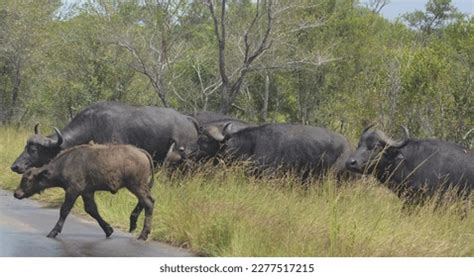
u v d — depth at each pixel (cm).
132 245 1563
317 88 4041
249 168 2191
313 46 3956
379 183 2017
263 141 2233
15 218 1862
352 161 1973
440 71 2922
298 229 1484
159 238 1641
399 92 3008
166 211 1741
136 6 3778
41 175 1655
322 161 2181
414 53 3161
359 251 1397
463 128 2864
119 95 4009
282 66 3591
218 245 1499
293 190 1895
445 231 1599
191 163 2239
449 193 1844
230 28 3812
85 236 1648
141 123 2281
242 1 3850
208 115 2639
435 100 2920
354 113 3169
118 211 1869
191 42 4284
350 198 1800
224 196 1778
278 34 3484
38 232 1680
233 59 3784
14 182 2464
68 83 4075
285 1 3419
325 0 4025
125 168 1620
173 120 2339
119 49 3928
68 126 2245
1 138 3422
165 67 3822
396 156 1964
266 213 1625
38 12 4575
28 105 4506
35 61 4556
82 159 1633
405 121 2978
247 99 4225
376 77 3253
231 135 2275
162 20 3634
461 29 3300
